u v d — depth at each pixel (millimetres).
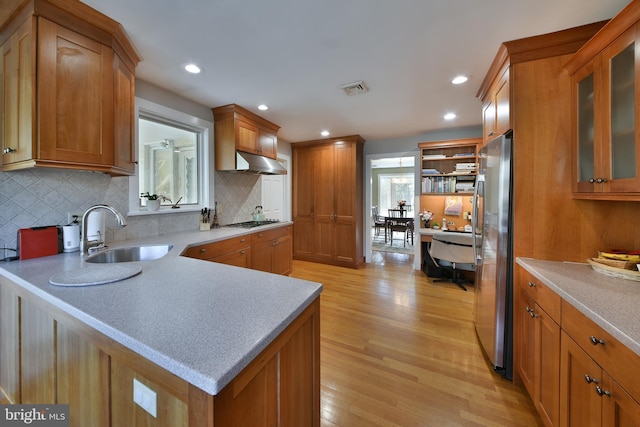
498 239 1782
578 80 1502
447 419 1447
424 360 1967
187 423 633
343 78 2283
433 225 4371
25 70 1336
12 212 1627
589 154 1448
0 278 1399
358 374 1814
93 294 1011
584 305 992
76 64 1450
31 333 1185
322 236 4781
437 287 3539
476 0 1377
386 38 1712
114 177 2176
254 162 3127
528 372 1517
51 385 1089
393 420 1443
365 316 2686
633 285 1208
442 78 2268
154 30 1628
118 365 806
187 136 2949
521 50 1679
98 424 885
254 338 710
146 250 2043
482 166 2203
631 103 1158
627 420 792
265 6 1422
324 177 4727
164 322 792
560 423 1171
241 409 683
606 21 1487
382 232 8688
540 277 1357
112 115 1622
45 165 1356
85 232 1719
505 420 1440
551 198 1638
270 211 4508
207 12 1470
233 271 1332
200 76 2248
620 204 1526
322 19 1530
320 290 1099
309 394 1061
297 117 3396
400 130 4066
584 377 1002
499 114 1913
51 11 1344
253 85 2428
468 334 2334
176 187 2850
